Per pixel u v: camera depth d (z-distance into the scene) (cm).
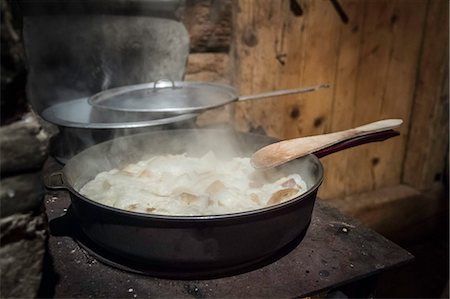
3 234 42
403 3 108
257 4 92
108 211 47
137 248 48
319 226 63
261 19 94
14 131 41
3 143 41
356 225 63
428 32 114
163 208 54
